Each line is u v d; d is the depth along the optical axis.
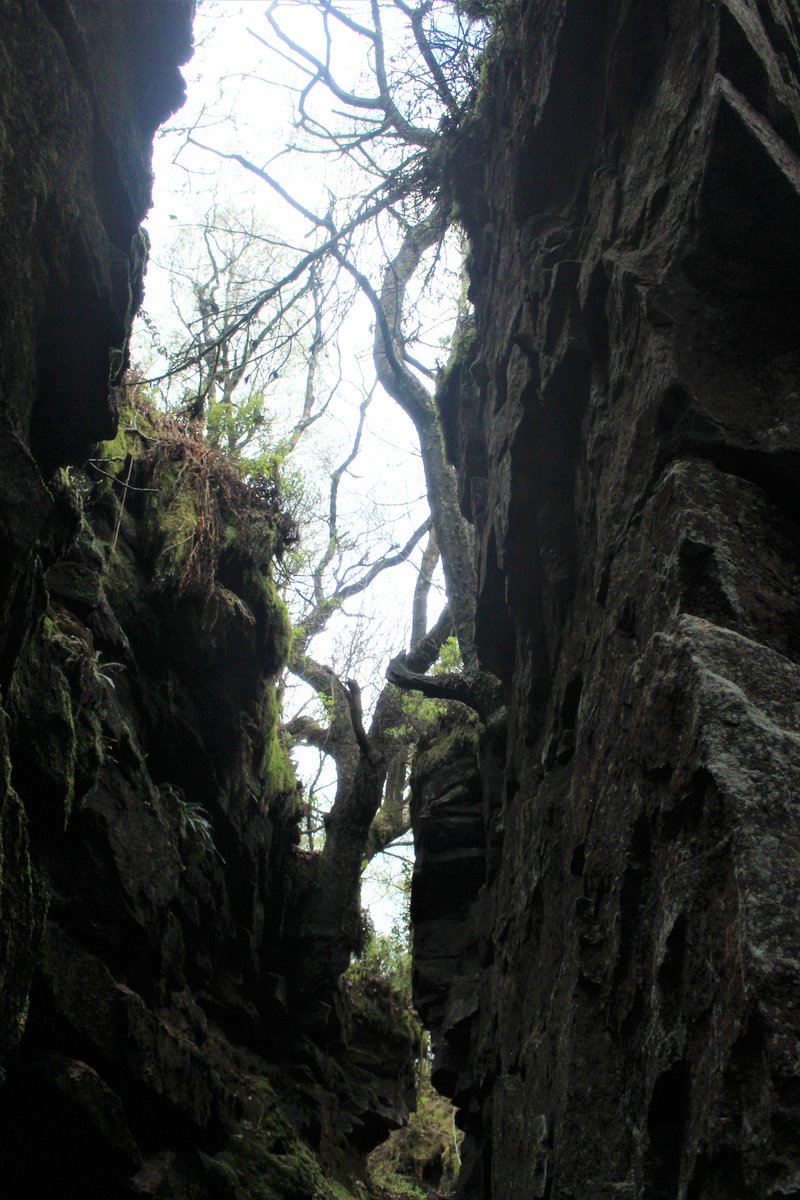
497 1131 5.80
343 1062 13.30
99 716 8.23
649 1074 3.34
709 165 4.26
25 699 6.40
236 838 10.96
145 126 6.24
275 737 12.55
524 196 6.57
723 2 4.38
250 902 11.30
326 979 12.31
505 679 8.16
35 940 4.76
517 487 6.36
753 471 4.14
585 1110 3.80
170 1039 8.25
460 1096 8.08
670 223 4.68
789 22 4.79
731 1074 2.82
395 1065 14.24
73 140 5.02
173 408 11.20
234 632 10.66
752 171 4.22
